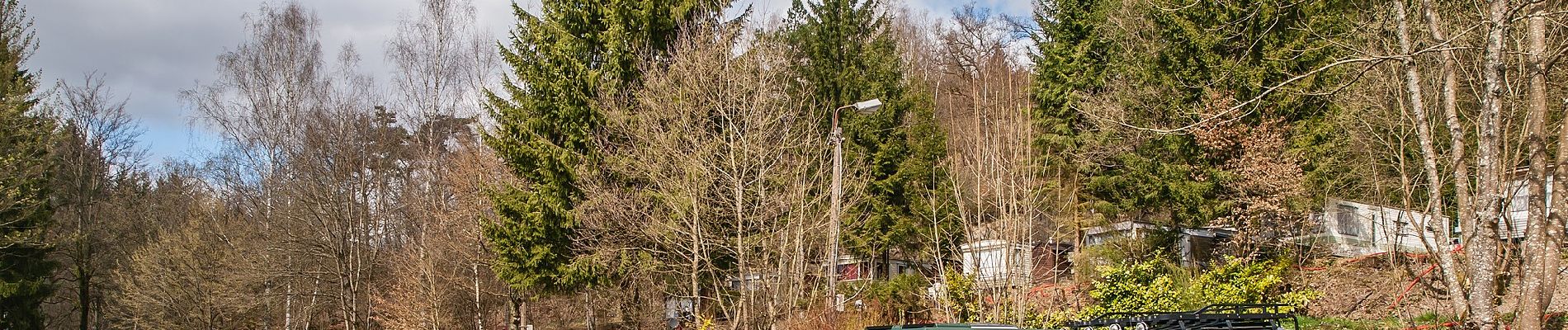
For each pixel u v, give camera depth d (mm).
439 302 27984
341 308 37000
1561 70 13461
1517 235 15578
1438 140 16172
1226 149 20500
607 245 20938
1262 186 19500
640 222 19594
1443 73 12516
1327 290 18234
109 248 44719
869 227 23906
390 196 37281
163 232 39469
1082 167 23656
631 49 22500
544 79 22359
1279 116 20156
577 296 28672
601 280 21719
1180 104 21016
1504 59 11609
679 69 19062
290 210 34656
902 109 27906
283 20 34562
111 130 45656
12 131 30188
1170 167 21219
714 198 17672
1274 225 20406
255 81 33844
